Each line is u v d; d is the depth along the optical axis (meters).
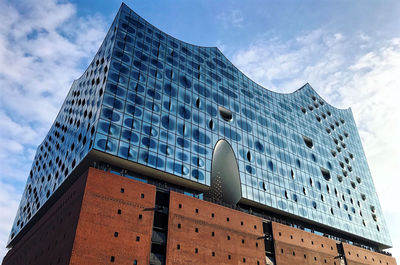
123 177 33.91
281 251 42.94
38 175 56.41
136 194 33.84
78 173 38.22
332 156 64.62
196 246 35.12
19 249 44.91
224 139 46.72
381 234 62.78
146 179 37.88
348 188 62.97
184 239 34.66
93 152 34.12
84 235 28.86
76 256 27.67
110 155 34.69
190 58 50.44
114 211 31.53
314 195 54.66
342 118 75.69
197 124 44.56
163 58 46.53
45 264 32.66
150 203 34.34
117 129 36.47
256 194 45.88
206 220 37.53
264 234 42.66
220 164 46.22
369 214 63.59
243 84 56.22
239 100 53.22
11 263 46.09
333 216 55.53
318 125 66.75
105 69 41.03
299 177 54.12
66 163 41.97
